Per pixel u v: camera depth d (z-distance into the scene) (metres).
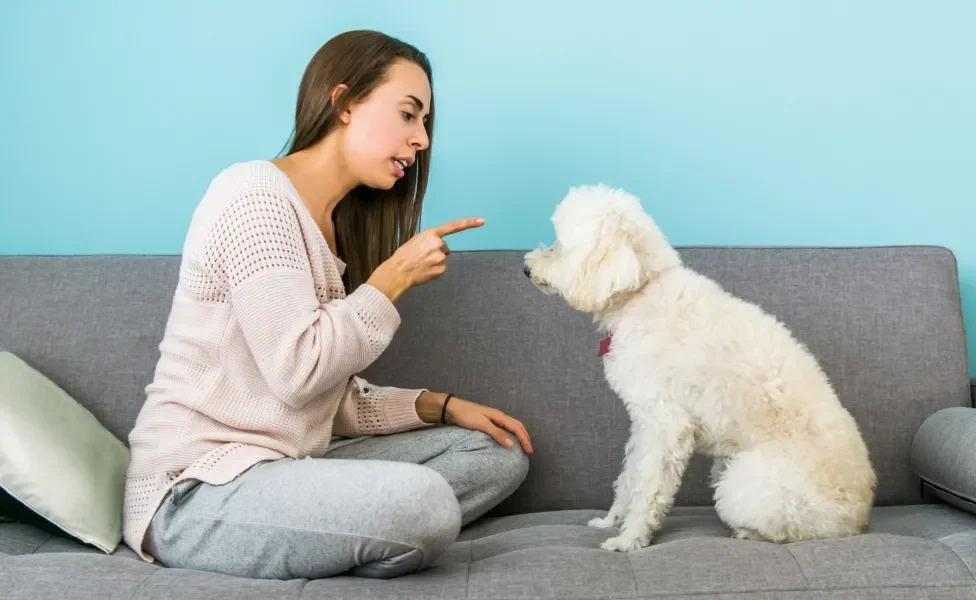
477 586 1.31
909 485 1.99
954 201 2.42
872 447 2.00
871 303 2.07
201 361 1.53
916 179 2.43
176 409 1.53
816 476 1.53
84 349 2.06
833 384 2.04
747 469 1.56
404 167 1.77
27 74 2.49
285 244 1.48
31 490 1.54
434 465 1.78
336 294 1.63
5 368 1.77
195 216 1.56
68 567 1.35
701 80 2.46
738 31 2.45
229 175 1.55
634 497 1.64
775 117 2.45
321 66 1.70
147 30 2.49
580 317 2.11
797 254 2.14
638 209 1.76
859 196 2.45
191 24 2.49
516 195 2.48
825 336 2.06
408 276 1.58
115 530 1.58
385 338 1.51
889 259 2.12
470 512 1.81
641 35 2.46
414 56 1.76
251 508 1.37
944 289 2.08
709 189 2.46
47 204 2.49
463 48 2.49
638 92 2.47
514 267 2.16
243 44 2.49
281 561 1.36
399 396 1.88
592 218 1.69
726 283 2.11
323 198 1.72
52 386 1.86
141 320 2.09
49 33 2.49
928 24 2.42
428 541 1.34
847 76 2.44
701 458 2.02
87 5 2.49
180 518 1.43
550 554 1.43
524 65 2.48
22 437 1.58
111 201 2.49
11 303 2.09
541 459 2.04
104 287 2.12
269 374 1.44
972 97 2.41
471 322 2.12
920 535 1.65
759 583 1.31
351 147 1.69
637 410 1.72
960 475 1.70
